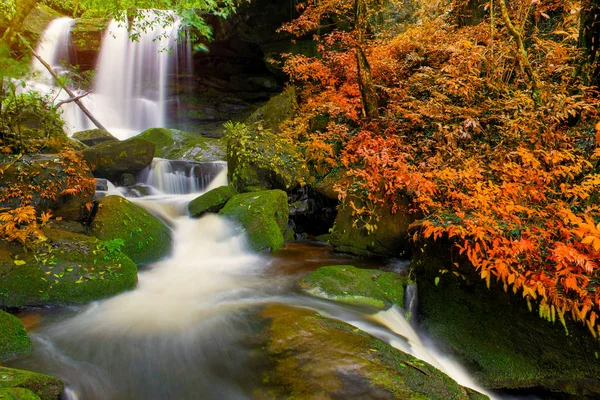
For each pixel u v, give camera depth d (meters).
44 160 5.52
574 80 5.14
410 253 5.64
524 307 3.26
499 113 5.74
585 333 2.97
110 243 4.87
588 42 4.84
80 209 5.62
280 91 16.58
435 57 7.72
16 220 4.54
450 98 6.55
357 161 7.01
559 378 3.13
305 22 9.95
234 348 3.30
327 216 7.32
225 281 5.01
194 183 9.07
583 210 3.74
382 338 3.65
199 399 2.92
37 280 4.00
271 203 6.79
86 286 4.13
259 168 7.88
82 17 15.91
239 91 17.02
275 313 3.86
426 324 3.99
